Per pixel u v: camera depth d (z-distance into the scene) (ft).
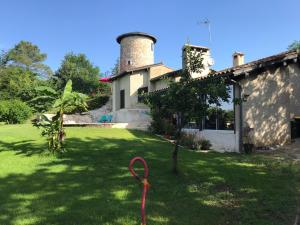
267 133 48.44
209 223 18.43
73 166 32.27
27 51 246.47
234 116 46.65
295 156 39.34
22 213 19.84
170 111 29.58
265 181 27.22
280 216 19.44
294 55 50.60
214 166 32.81
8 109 86.58
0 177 28.50
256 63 46.52
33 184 26.22
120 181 26.81
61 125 38.22
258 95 48.01
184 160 35.53
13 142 46.26
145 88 89.40
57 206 20.94
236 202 21.98
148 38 121.49
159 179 27.58
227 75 45.21
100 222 18.42
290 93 54.85
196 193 23.93
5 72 165.78
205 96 28.40
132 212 19.84
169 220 18.72
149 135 58.65
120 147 42.78
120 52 124.06
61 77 201.87
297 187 25.46
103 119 90.99
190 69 29.71
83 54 242.99
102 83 180.04
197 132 54.19
